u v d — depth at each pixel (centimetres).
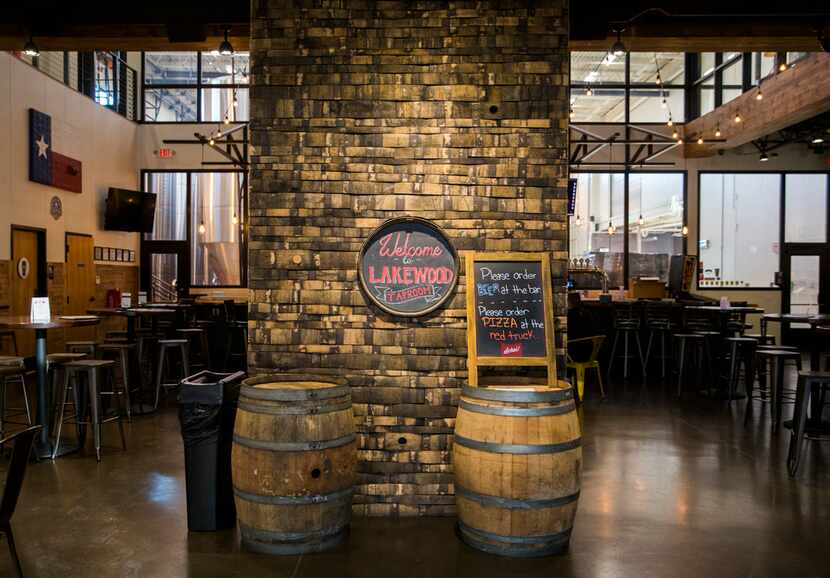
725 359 783
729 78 1131
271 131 362
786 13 504
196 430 333
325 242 362
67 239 956
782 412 636
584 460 464
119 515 355
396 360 360
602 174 1267
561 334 360
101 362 482
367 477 359
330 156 362
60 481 413
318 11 361
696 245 1248
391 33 361
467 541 315
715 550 312
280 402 299
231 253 1248
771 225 1258
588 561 299
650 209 1266
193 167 1228
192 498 333
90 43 598
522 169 362
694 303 928
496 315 341
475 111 362
